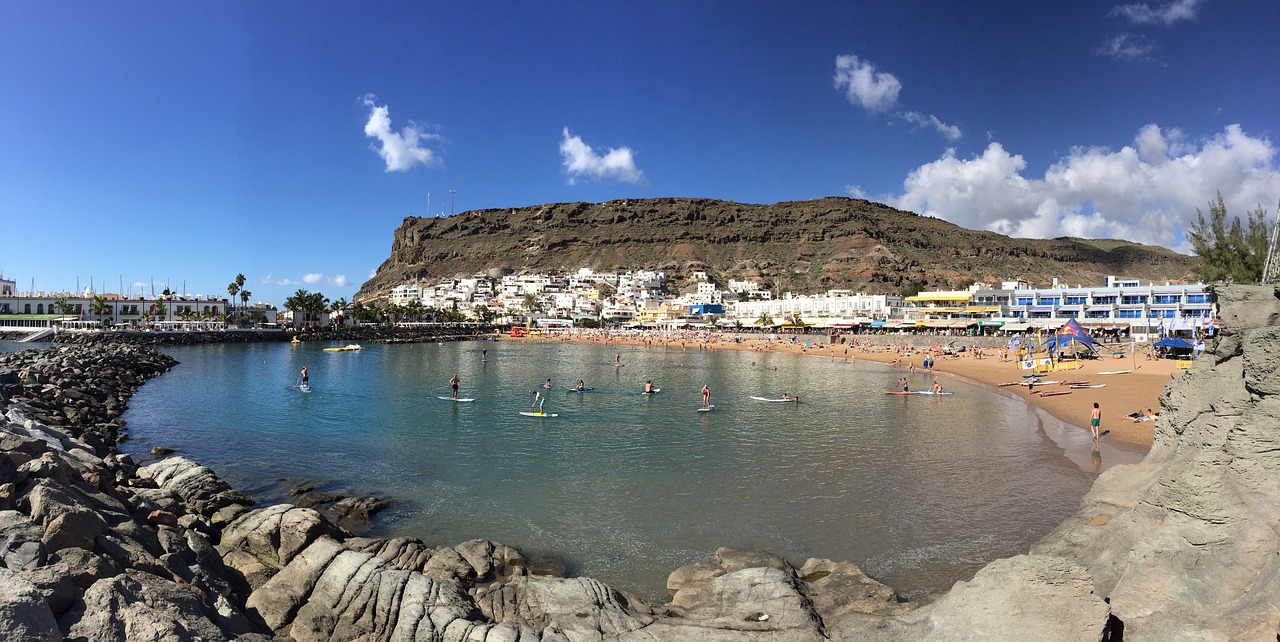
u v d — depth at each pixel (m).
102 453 29.17
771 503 24.16
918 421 43.28
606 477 28.09
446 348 145.62
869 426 41.38
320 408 48.31
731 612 14.05
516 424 41.72
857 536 20.56
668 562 18.69
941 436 37.31
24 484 13.77
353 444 34.69
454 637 12.48
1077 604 10.34
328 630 13.42
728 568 17.14
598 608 13.80
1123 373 64.94
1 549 10.41
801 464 30.44
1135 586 11.75
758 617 13.67
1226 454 12.16
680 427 41.09
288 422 41.78
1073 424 40.22
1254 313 15.46
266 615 13.73
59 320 136.00
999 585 10.81
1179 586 11.28
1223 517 11.65
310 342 157.12
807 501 24.38
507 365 95.31
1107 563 14.09
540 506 23.88
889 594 15.27
